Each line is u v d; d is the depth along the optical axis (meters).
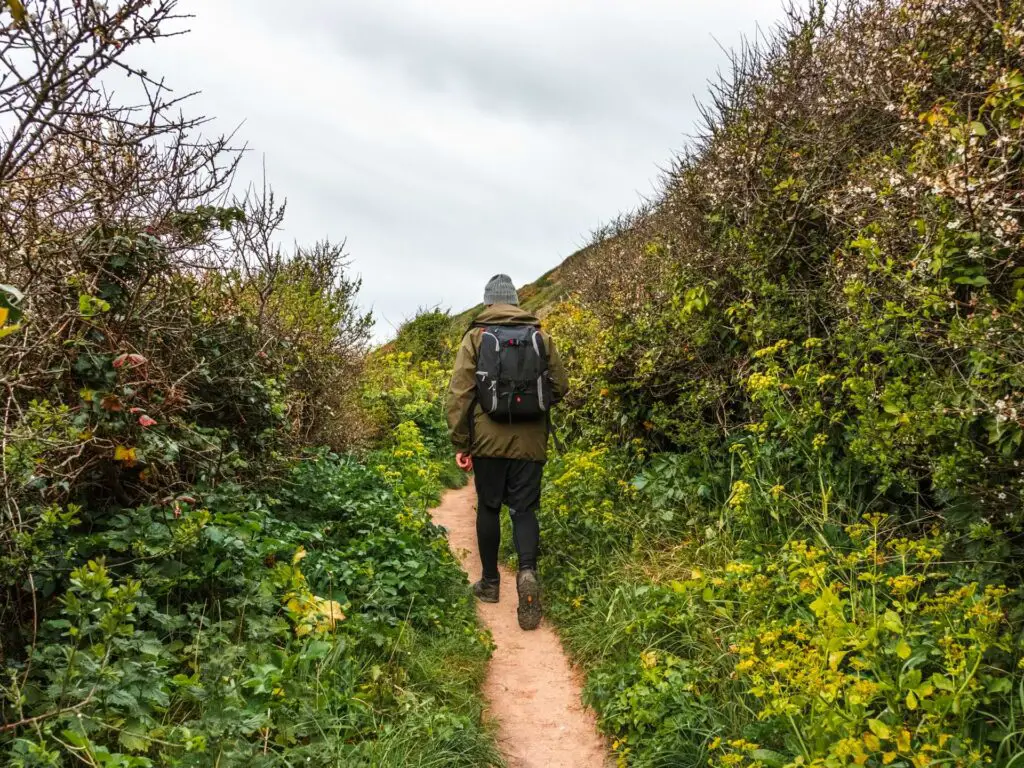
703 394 4.90
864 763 2.05
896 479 3.13
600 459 5.49
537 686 3.72
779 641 2.71
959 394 2.72
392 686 3.13
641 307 6.04
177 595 3.16
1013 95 2.69
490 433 4.37
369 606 3.72
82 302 2.77
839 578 3.17
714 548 4.10
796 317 4.20
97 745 2.28
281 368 5.26
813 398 3.72
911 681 2.12
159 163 3.43
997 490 2.63
